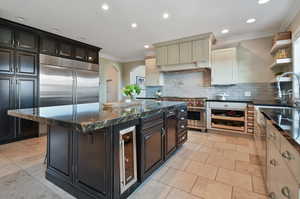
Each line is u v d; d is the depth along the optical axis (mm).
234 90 4035
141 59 6211
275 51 3365
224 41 4078
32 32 3320
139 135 1649
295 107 2402
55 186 1725
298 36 2623
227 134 3721
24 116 1453
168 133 2277
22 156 2502
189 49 3961
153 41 4238
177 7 2535
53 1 2357
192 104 4105
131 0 2340
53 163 1776
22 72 3182
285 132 964
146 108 1954
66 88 3912
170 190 1655
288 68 3180
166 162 2291
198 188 1688
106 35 3791
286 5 2480
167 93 5141
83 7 2527
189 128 4223
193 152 2668
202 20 3000
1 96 2945
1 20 2861
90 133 1420
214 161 2326
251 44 3799
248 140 3297
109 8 2564
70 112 1588
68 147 1607
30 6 2490
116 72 6676
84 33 3652
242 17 2885
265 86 3684
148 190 1653
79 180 1533
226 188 1683
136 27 3309
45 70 3516
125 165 1537
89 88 4488
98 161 1391
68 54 3982
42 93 3465
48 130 1812
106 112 1588
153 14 2764
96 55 4758
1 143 3010
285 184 1040
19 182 1797
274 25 3230
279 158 1184
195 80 4652
